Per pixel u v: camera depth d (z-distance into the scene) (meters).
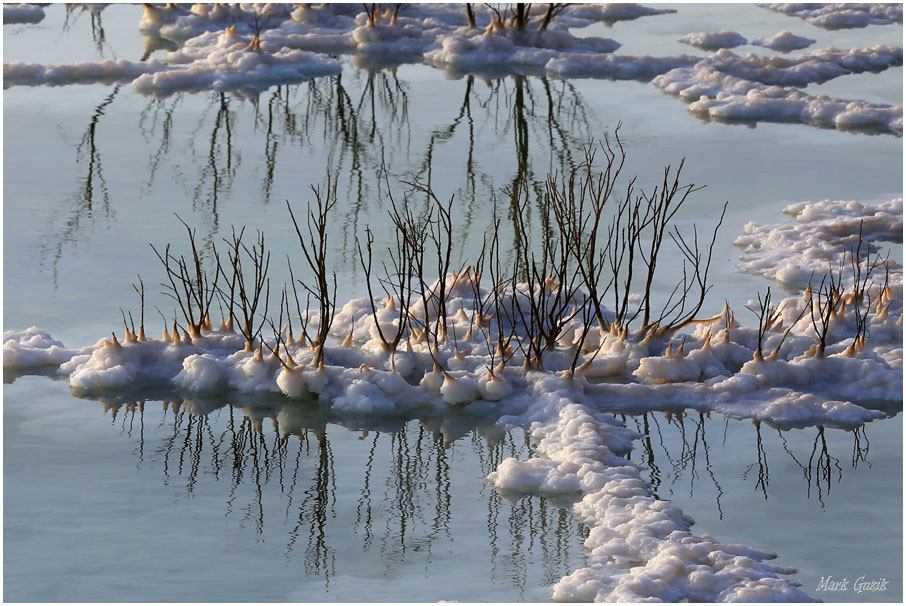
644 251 28.42
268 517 16.88
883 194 33.06
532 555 15.68
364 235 29.17
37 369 21.92
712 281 26.52
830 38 53.44
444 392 20.41
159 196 32.47
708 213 31.34
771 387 20.95
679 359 21.28
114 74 45.69
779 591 14.28
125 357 21.66
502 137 38.84
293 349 21.73
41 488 17.62
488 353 21.72
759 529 16.45
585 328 20.89
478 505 17.17
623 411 20.36
